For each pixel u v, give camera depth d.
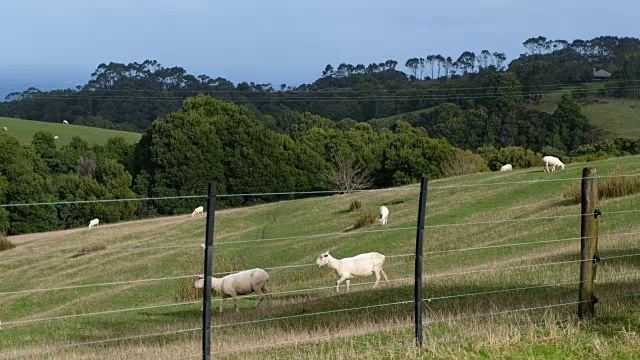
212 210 8.73
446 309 13.46
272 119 152.00
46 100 169.75
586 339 9.77
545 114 124.44
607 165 44.56
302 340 11.08
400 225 39.03
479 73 167.88
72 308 28.22
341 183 87.44
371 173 91.62
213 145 86.06
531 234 29.14
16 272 41.03
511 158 93.75
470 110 126.94
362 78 185.25
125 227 56.97
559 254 21.59
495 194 43.19
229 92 172.12
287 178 89.50
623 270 16.42
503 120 123.38
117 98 171.12
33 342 18.59
